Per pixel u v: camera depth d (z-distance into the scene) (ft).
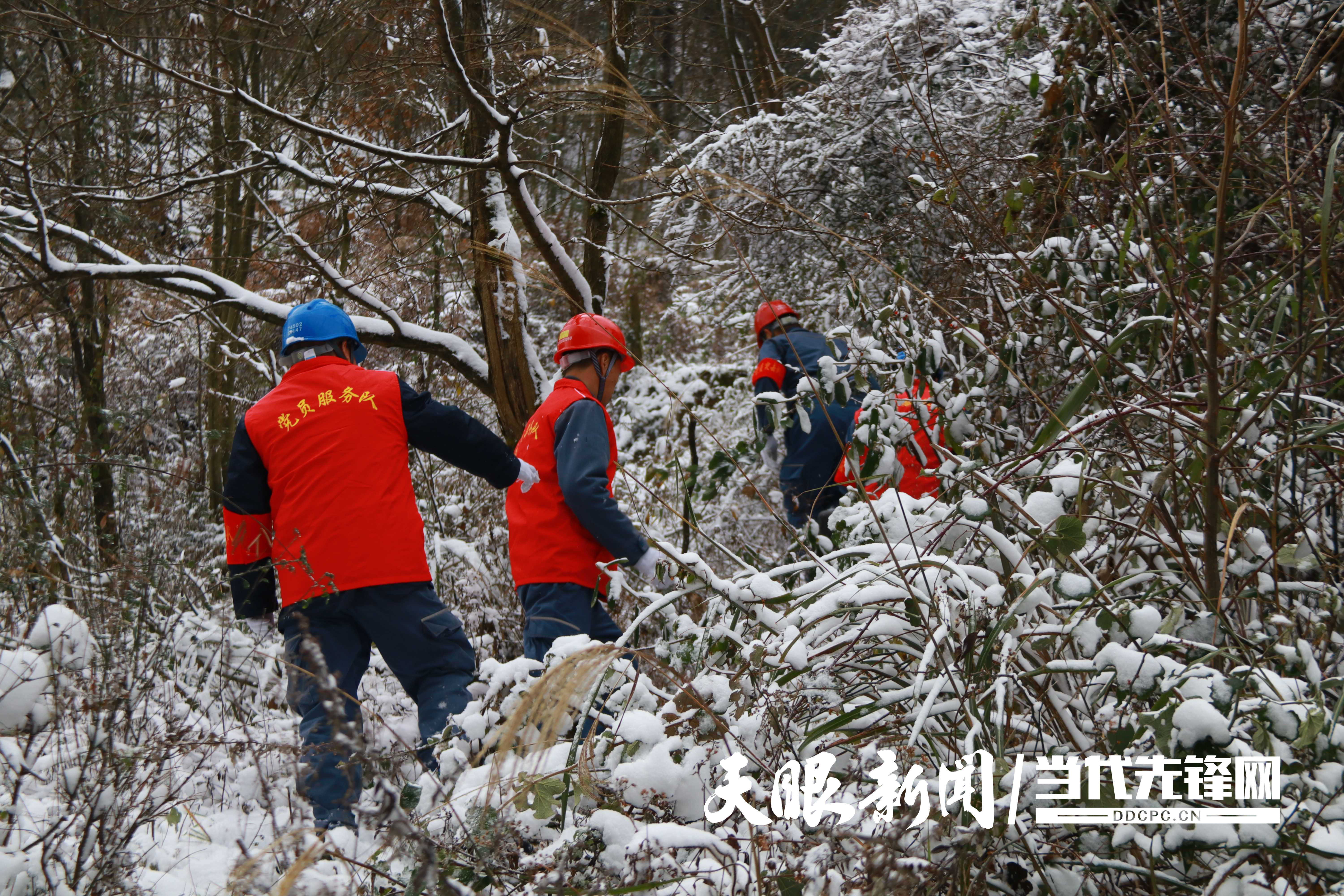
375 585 9.08
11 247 14.70
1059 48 10.87
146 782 6.59
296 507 9.21
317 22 15.34
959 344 9.05
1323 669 5.74
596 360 9.96
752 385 14.15
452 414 9.67
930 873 4.52
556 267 15.65
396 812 4.16
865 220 16.92
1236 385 6.14
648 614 6.18
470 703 7.23
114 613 8.81
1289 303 6.86
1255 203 8.75
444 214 16.30
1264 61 9.05
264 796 5.78
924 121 10.44
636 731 5.18
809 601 6.51
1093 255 8.82
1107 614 5.50
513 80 14.61
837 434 8.26
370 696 11.23
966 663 5.55
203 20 15.67
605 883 4.83
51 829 5.92
